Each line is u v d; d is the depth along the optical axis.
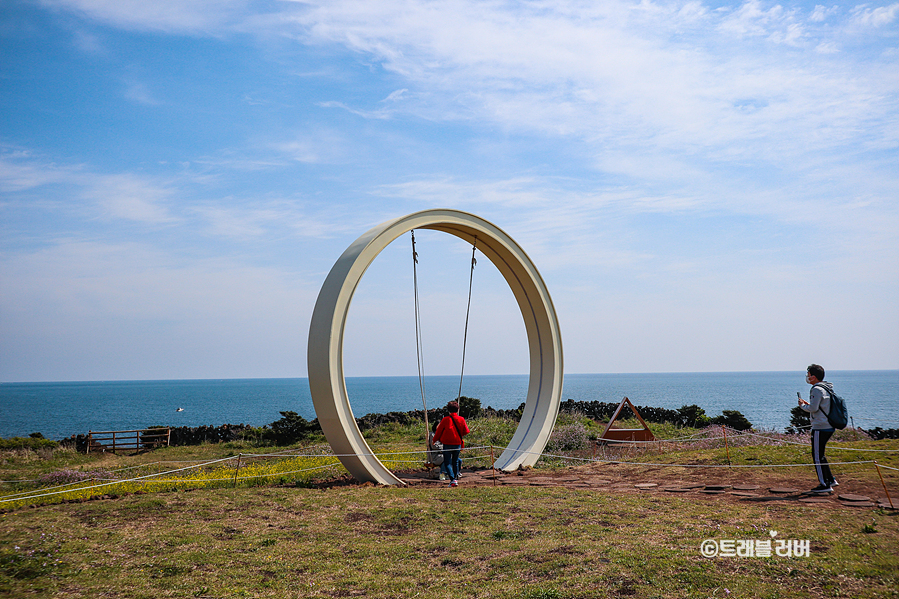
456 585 4.60
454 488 8.95
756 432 16.09
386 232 9.72
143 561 5.14
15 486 10.96
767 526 5.77
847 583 4.20
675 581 4.33
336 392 9.01
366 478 9.26
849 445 11.32
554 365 12.16
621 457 12.62
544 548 5.40
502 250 11.75
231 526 6.44
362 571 5.00
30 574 4.72
